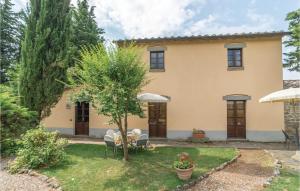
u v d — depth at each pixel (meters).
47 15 13.10
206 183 7.68
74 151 11.56
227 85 15.45
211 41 15.64
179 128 15.83
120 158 10.29
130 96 9.80
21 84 13.04
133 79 9.60
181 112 15.86
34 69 12.85
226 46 15.52
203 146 13.19
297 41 16.19
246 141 14.99
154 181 7.81
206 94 15.65
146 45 16.23
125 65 9.61
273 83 14.98
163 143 14.30
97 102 9.70
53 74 13.13
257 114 15.11
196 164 9.44
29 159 9.35
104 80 9.44
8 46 24.41
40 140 9.89
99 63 9.52
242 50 15.39
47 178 8.14
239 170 8.92
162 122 16.25
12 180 8.12
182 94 15.90
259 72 15.16
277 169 8.52
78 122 17.66
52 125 17.83
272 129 14.93
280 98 10.67
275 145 13.64
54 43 13.12
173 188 7.28
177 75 15.97
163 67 16.16
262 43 15.19
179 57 16.00
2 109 11.36
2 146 11.26
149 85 16.12
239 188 7.19
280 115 14.91
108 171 8.74
